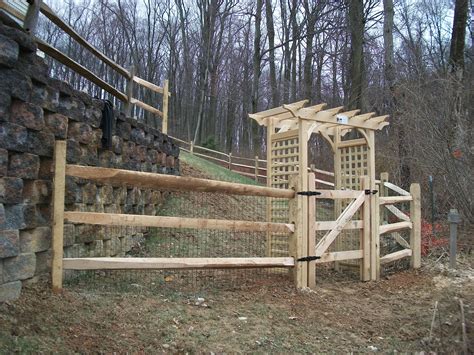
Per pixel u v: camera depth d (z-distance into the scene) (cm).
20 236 355
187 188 451
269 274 579
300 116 563
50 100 393
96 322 345
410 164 1063
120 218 414
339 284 586
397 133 1099
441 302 492
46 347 288
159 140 787
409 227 689
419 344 374
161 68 3372
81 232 460
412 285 588
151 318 375
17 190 341
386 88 1312
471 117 1057
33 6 418
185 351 329
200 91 2756
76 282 439
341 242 684
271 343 363
